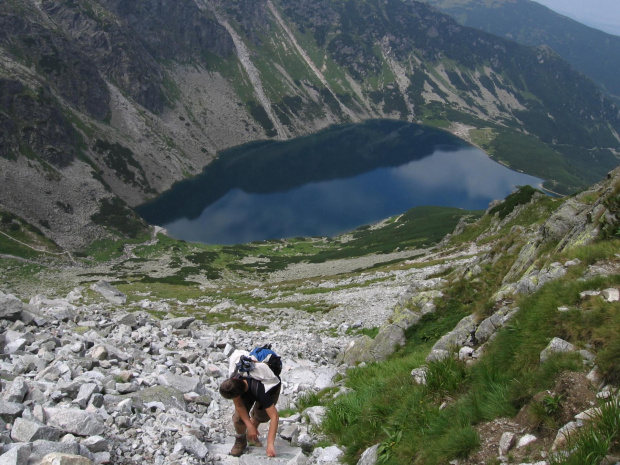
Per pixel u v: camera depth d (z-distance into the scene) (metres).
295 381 16.45
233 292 79.50
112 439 7.47
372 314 42.22
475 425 7.55
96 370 11.37
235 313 49.44
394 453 7.84
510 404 7.57
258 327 39.91
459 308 21.67
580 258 12.94
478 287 22.27
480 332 13.15
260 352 8.13
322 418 10.64
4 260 146.00
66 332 14.50
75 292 41.38
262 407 7.88
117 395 9.58
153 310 44.56
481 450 6.83
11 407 7.35
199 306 63.19
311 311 49.50
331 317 44.25
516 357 9.04
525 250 22.00
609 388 6.59
